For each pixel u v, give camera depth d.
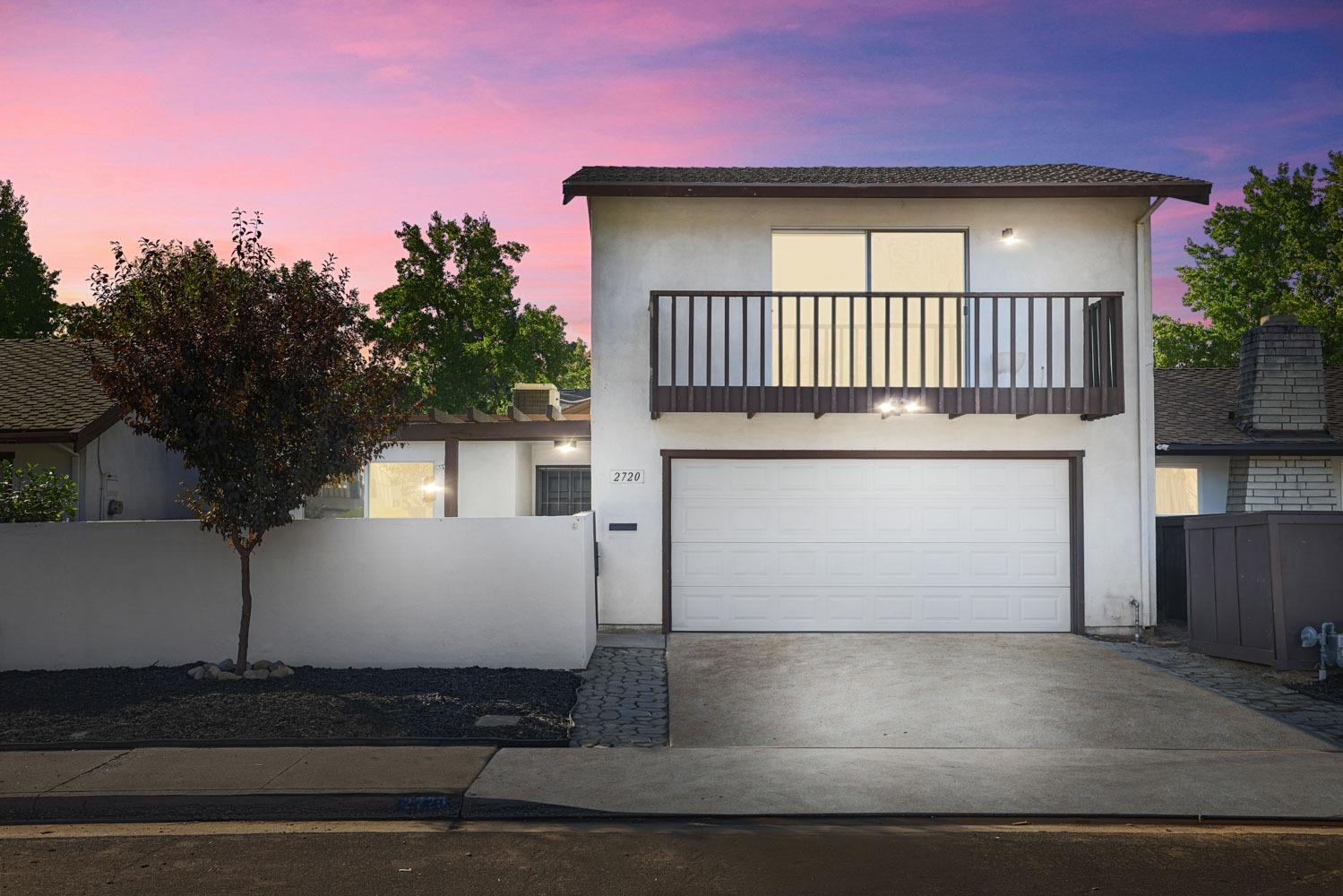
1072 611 13.05
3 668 10.41
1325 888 5.22
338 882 5.32
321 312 9.40
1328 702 9.35
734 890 5.19
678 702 9.43
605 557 13.05
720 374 13.30
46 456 14.30
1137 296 13.28
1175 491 17.77
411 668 10.45
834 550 13.11
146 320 9.21
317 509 17.20
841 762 7.54
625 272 13.26
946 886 5.23
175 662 10.48
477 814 6.50
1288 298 31.36
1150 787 6.93
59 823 6.44
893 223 13.36
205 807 6.55
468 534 10.63
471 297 30.75
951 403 12.59
